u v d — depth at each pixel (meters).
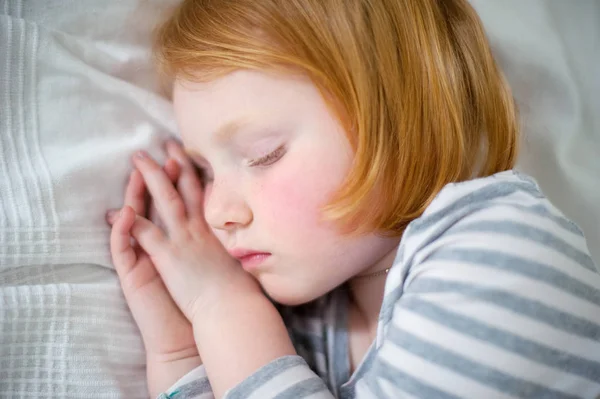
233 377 0.67
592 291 0.62
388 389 0.60
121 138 0.77
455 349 0.57
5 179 0.66
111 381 0.70
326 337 0.79
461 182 0.66
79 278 0.72
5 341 0.63
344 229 0.67
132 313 0.75
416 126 0.67
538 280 0.59
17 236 0.65
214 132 0.67
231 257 0.79
